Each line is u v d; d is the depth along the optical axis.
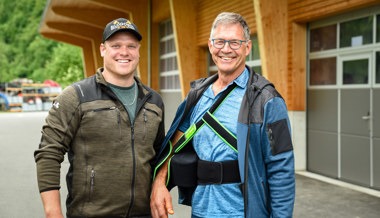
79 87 2.18
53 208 2.03
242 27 2.12
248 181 1.99
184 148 2.30
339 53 5.95
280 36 6.57
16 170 6.96
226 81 2.16
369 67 5.41
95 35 20.52
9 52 56.59
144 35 13.26
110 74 2.23
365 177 5.53
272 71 6.54
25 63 56.19
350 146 5.79
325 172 6.32
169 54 12.77
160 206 2.24
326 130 6.27
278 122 1.99
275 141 1.98
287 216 1.96
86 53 24.27
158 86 13.56
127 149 2.18
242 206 2.02
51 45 56.72
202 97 2.25
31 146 10.14
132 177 2.18
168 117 13.00
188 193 2.31
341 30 5.91
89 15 15.81
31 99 32.50
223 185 2.04
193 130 2.16
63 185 5.60
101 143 2.14
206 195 2.10
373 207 4.59
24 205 4.82
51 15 17.91
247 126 1.99
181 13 10.04
